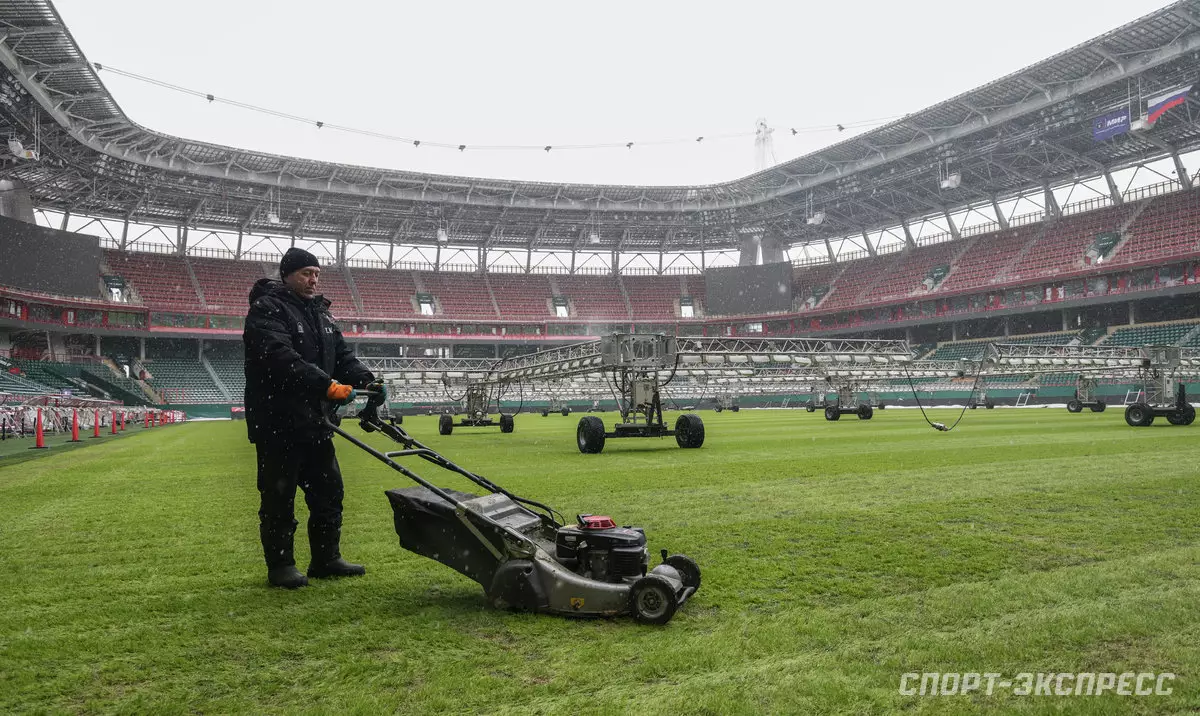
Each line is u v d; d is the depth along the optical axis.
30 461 15.45
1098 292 51.75
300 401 4.55
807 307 70.81
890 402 55.81
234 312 61.19
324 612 4.07
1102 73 41.69
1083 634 3.51
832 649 3.41
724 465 12.41
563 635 3.64
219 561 5.48
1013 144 50.06
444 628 3.77
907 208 65.31
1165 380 23.33
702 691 2.92
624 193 66.81
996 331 61.41
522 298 73.69
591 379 33.59
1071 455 12.68
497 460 14.17
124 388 53.44
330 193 59.47
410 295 70.19
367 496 9.10
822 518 7.05
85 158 48.69
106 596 4.49
